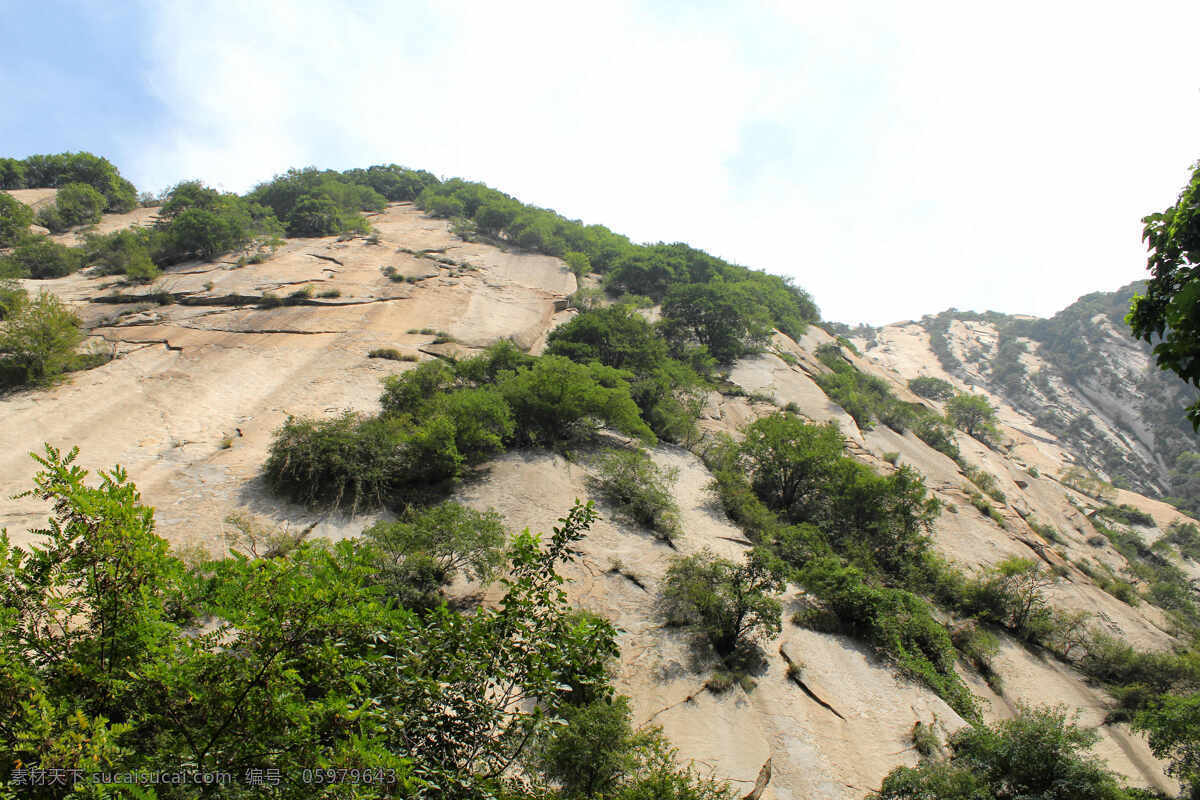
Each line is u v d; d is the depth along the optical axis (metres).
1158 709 20.31
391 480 21.33
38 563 4.94
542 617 6.46
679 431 32.25
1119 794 12.78
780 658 17.05
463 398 24.33
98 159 66.56
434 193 78.19
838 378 51.22
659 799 8.87
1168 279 7.05
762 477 30.88
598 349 36.19
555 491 22.88
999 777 13.72
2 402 23.58
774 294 65.25
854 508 28.38
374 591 5.33
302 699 4.88
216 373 29.53
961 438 56.00
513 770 8.94
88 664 4.87
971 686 20.98
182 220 45.22
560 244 63.41
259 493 20.16
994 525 36.88
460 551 16.05
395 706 5.46
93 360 28.56
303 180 67.62
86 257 44.69
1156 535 56.78
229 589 4.98
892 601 20.00
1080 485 68.69
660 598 17.84
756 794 12.52
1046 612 26.11
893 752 14.76
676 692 14.71
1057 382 127.25
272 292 39.75
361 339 36.03
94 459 21.03
